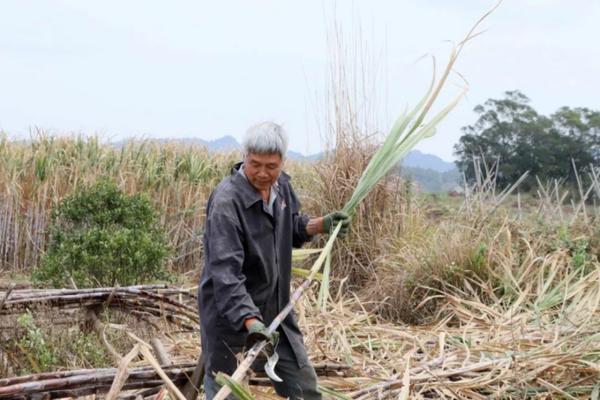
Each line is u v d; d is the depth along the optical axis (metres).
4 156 10.77
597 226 9.21
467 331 6.49
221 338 3.54
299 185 11.02
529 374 4.95
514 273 8.02
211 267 3.42
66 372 3.70
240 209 3.47
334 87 9.36
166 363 4.71
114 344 5.41
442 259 8.01
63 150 11.35
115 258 7.27
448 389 4.78
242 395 3.09
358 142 9.27
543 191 10.02
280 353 3.71
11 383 3.52
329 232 4.10
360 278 8.80
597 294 6.70
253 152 3.41
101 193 8.30
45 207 10.34
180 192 11.29
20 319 5.07
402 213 9.16
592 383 4.99
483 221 9.13
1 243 10.27
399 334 6.30
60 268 7.26
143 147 11.93
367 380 4.90
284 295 3.74
